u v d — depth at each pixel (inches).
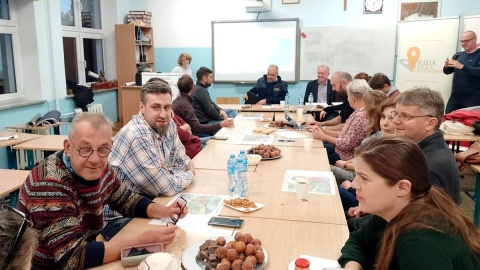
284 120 171.5
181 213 67.2
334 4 267.1
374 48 264.2
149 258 46.1
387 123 92.9
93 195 58.2
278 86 236.4
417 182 42.0
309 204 73.9
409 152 42.3
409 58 248.7
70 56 250.2
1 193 86.3
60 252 50.0
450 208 41.9
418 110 71.3
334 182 87.0
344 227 63.9
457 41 228.2
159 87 86.4
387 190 42.4
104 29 285.4
